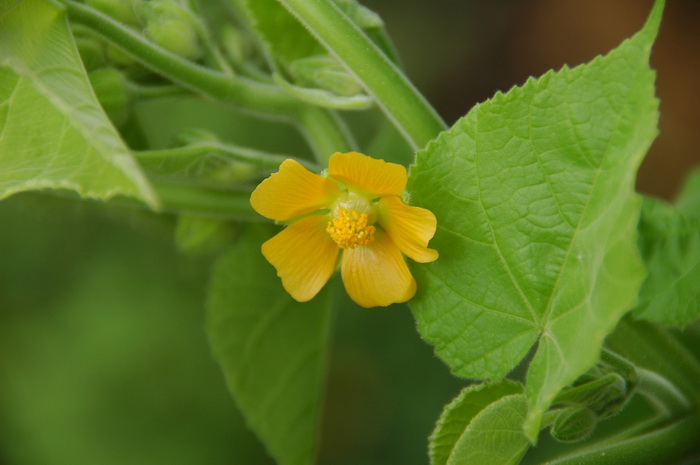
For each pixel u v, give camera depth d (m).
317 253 0.26
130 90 0.27
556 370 0.24
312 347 0.31
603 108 0.24
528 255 0.25
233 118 0.48
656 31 0.24
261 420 0.31
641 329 0.27
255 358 0.31
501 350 0.25
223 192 0.28
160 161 0.27
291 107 0.28
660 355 0.27
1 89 0.24
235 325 0.30
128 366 0.53
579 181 0.24
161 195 0.28
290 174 0.25
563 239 0.24
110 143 0.23
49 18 0.25
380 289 0.26
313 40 0.28
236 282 0.30
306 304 0.31
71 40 0.25
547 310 0.25
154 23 0.27
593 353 0.23
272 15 0.28
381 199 0.26
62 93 0.24
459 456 0.25
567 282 0.24
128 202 0.28
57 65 0.25
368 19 0.27
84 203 0.29
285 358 0.31
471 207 0.25
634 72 0.24
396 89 0.26
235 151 0.27
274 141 0.49
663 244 0.26
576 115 0.24
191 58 0.27
